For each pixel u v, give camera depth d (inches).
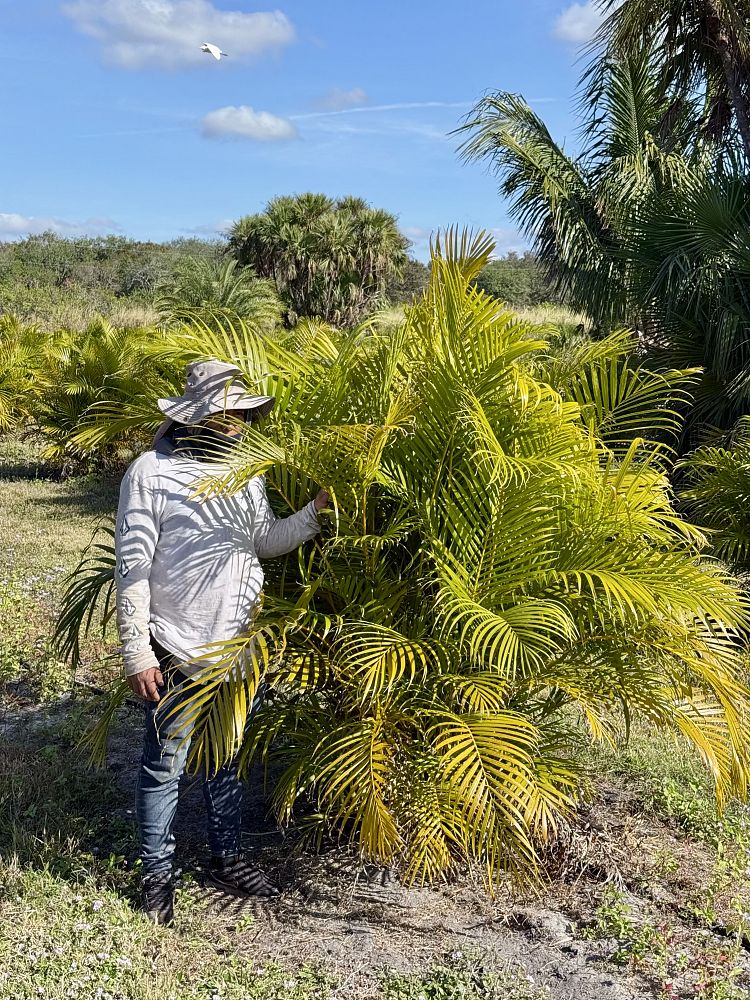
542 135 406.9
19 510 393.1
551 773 116.2
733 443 271.7
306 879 126.0
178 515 110.6
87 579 139.9
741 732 115.5
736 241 329.1
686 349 347.9
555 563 121.2
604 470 130.9
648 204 364.2
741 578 220.5
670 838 142.0
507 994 102.7
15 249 2434.8
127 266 2418.8
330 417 125.2
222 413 113.2
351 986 104.3
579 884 126.6
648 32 376.2
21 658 207.5
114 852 130.4
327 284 1264.8
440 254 117.7
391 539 118.6
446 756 101.9
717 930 118.3
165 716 111.8
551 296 439.8
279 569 129.0
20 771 152.9
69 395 468.1
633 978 107.1
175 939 111.1
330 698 126.7
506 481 113.8
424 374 120.8
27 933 108.3
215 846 121.5
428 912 119.5
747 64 362.6
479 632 103.7
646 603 107.3
